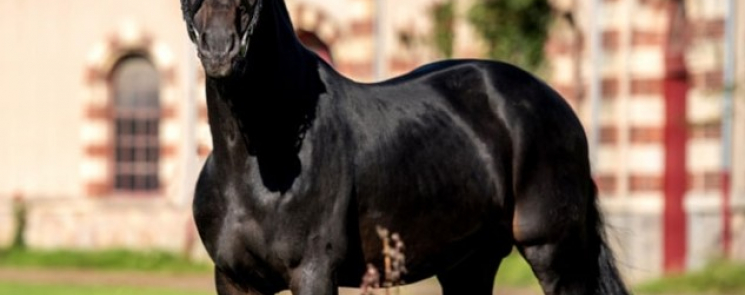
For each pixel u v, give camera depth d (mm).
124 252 35281
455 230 12781
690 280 28250
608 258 13570
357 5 34062
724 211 29391
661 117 30703
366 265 12375
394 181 12352
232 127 11906
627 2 30969
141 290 28141
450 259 12961
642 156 30719
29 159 37094
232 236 12016
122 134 36938
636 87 30781
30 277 31531
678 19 30484
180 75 36344
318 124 12078
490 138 12891
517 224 13016
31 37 37000
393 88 12727
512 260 28203
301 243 11945
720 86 29188
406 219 12469
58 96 37000
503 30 31578
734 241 29188
